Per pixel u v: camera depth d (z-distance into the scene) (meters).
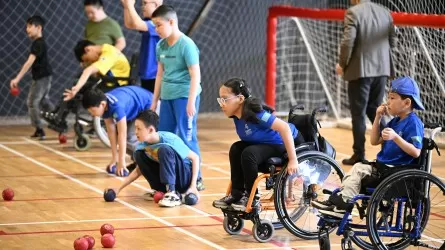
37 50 17.44
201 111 22.62
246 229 10.59
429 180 8.77
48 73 17.67
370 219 8.70
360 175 9.14
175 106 12.44
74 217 11.12
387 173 8.98
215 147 17.31
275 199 9.81
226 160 15.79
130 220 10.99
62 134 17.48
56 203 11.95
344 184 9.16
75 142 16.55
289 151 9.69
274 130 9.80
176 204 11.80
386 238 10.02
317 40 21.25
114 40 17.09
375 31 14.95
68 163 15.19
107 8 21.80
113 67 15.92
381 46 15.03
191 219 11.09
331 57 21.06
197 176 12.31
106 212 11.43
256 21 23.02
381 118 9.58
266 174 9.86
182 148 11.88
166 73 12.48
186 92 12.37
